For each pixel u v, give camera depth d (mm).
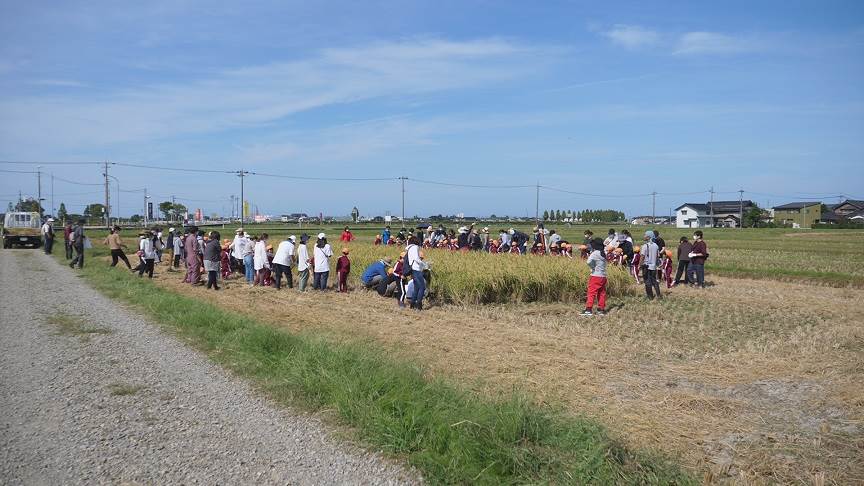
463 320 12523
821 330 11602
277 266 17875
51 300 13992
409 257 14203
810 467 5086
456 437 4996
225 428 5539
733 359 9023
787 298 16641
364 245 23891
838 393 7133
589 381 7660
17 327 10484
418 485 4453
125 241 48656
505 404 5641
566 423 5410
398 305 14688
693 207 109375
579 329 11492
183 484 4398
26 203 95062
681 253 19781
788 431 5945
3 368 7652
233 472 4609
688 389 7410
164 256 32062
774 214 110062
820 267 25484
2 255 32500
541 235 27156
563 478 4551
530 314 13711
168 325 10609
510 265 16016
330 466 4742
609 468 4641
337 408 5879
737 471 4996
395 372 6629
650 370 8312
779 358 9055
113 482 4410
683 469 4949
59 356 8312
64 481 4414
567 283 15789
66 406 6145
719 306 14984
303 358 7254
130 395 6535
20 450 4996
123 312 12195
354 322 12055
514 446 4969
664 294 17453
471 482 4492
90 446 5094
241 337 8859
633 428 5930
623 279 16906
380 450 5031
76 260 23453
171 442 5195
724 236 61781
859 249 38906
